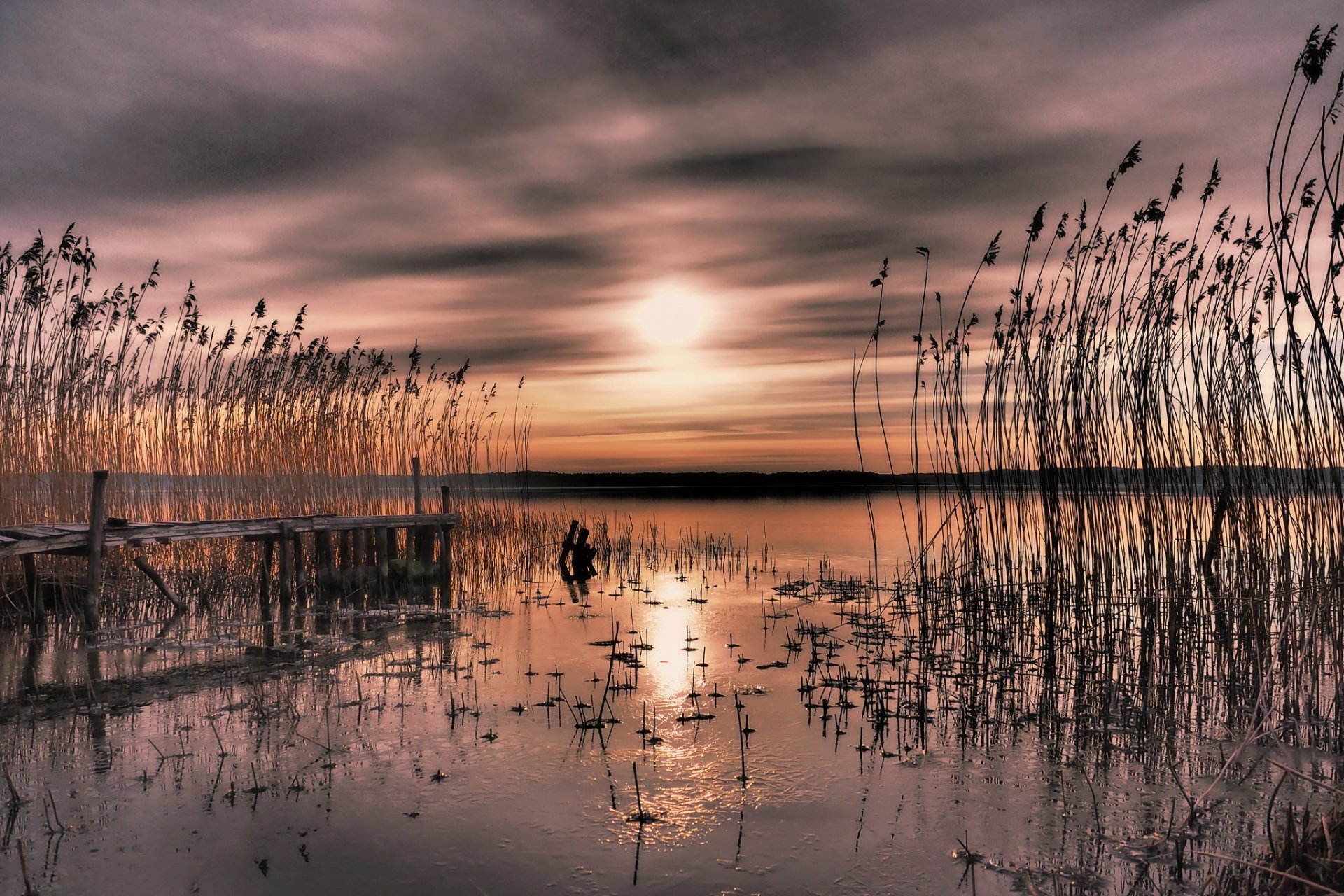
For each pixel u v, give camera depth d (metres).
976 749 5.51
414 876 3.86
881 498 45.06
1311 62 5.45
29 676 7.30
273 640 8.90
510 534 18.53
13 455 10.24
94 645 8.52
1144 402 8.20
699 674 7.45
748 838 4.24
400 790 4.82
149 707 6.36
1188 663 7.29
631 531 20.30
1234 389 7.88
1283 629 6.43
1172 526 8.19
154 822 4.39
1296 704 5.95
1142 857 3.98
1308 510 6.80
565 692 6.86
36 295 10.41
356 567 12.13
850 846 4.15
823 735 5.79
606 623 9.92
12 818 4.43
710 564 15.66
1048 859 3.99
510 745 5.58
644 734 5.81
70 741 5.61
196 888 3.73
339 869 3.92
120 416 11.94
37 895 3.66
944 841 4.20
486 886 3.77
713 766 5.22
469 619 10.23
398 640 8.95
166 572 12.19
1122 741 5.64
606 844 4.18
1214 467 8.02
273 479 13.29
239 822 4.40
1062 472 8.45
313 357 14.13
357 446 14.70
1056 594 8.69
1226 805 4.57
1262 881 3.47
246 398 13.35
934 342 9.18
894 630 9.28
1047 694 6.64
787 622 9.91
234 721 6.04
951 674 7.29
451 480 16.55
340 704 6.48
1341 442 6.43
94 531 9.05
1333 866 3.22
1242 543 7.86
